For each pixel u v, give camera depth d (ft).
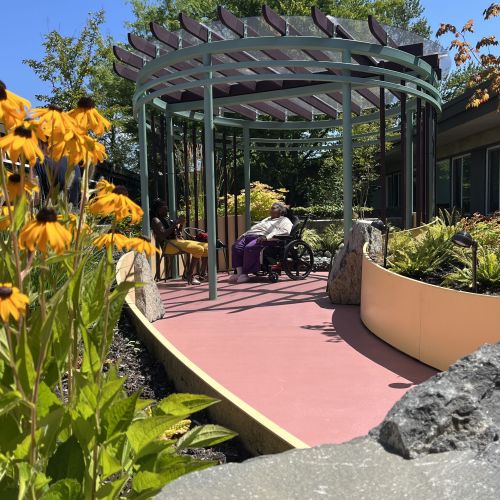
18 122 5.15
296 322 20.74
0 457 5.09
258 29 24.30
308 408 11.95
